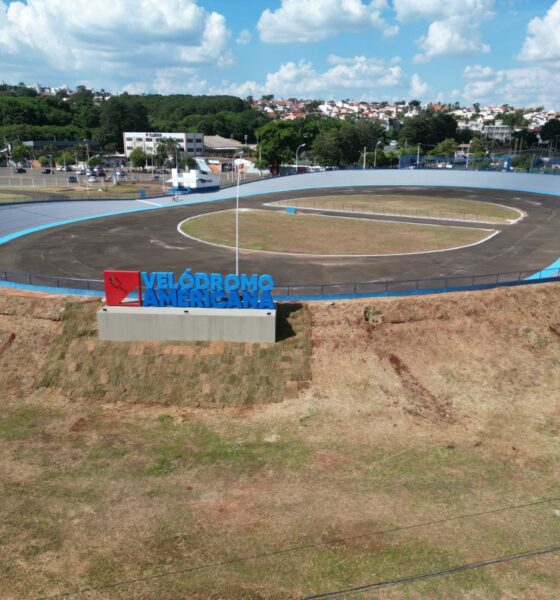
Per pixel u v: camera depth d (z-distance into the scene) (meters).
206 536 24.08
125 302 39.69
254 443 31.84
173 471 29.06
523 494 27.17
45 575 21.88
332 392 36.53
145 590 21.11
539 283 47.62
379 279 53.19
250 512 25.72
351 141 184.75
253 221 87.62
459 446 31.58
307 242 70.88
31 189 135.00
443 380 37.75
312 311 41.72
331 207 103.38
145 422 34.06
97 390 36.88
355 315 41.31
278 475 28.75
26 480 28.11
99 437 32.34
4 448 31.02
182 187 120.88
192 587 21.23
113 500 26.59
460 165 181.25
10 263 58.84
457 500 26.62
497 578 21.72
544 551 23.22
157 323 38.91
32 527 24.64
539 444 31.73
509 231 77.94
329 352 39.09
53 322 41.28
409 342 40.19
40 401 36.25
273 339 38.97
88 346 39.28
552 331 42.56
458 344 40.44
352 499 26.70
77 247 67.06
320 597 20.77
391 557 22.78
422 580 21.58
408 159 181.12
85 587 21.27
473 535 24.17
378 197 117.56
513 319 42.81
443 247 67.56
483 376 38.28
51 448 31.11
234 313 38.56
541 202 107.31
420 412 34.94
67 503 26.33
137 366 37.84
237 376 37.25
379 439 32.19
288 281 52.44
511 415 34.84
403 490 27.42
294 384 37.00
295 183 133.75
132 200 104.38
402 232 77.69
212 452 30.92
